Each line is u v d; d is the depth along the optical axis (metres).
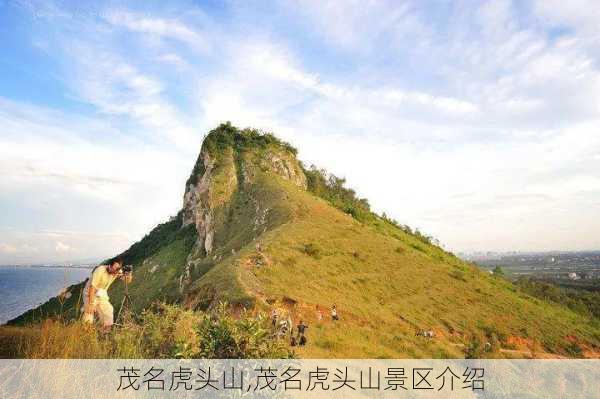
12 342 6.00
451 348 37.72
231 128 120.25
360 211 104.69
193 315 8.00
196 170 114.62
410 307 49.31
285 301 36.41
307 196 92.12
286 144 126.50
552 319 61.16
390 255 66.50
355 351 24.36
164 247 101.44
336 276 50.47
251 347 6.45
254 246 53.62
